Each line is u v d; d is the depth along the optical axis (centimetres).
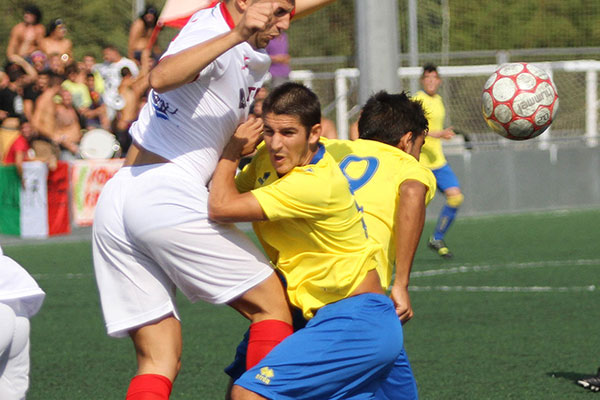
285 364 1145
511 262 3628
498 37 7362
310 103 1183
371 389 1229
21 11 5884
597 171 5828
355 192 1338
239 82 1236
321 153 1219
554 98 1536
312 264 1216
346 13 6762
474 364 2031
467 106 6209
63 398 1808
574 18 7569
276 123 1176
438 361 2066
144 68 3866
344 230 1192
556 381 1872
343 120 5606
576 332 2358
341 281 1192
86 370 2041
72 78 4747
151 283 1250
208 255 1217
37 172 4312
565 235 4450
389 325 1192
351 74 5762
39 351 2236
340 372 1162
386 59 4331
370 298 1195
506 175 5544
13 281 1226
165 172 1227
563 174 5716
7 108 4497
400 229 1293
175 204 1209
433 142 3769
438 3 6669
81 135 4666
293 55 6806
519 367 1995
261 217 1184
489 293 2958
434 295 2942
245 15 1118
